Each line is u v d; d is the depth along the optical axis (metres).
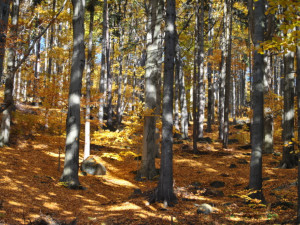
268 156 16.97
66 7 20.19
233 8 24.20
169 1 8.74
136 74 30.83
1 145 13.56
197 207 7.93
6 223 5.48
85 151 14.88
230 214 7.03
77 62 10.27
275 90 34.09
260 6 8.06
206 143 21.92
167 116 8.52
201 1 21.20
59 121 13.38
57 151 15.56
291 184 9.62
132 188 11.41
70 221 6.07
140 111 13.46
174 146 21.27
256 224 5.96
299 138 5.38
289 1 5.15
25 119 17.67
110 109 24.75
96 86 37.03
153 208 7.79
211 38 28.77
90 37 15.81
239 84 45.78
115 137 16.02
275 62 35.41
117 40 27.14
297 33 5.32
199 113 23.53
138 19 29.25
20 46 11.08
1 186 7.90
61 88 14.02
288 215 6.30
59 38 21.25
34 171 10.71
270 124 18.11
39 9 18.83
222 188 11.15
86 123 15.05
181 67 24.70
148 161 13.30
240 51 30.91
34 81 14.03
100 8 23.12
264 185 10.56
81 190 9.74
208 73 28.38
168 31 8.71
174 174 13.91
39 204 7.27
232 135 25.97
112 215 6.98
